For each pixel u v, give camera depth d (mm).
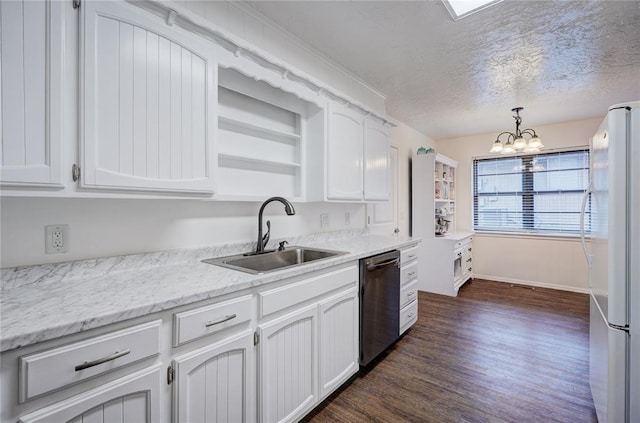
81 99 1059
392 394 1876
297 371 1544
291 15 1888
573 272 4168
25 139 950
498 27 1980
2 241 1135
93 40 1087
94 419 874
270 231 2176
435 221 4199
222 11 1730
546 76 2707
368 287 2090
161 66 1285
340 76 2611
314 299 1655
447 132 4738
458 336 2727
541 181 4438
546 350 2453
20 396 758
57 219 1253
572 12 1809
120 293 1087
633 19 1866
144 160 1227
